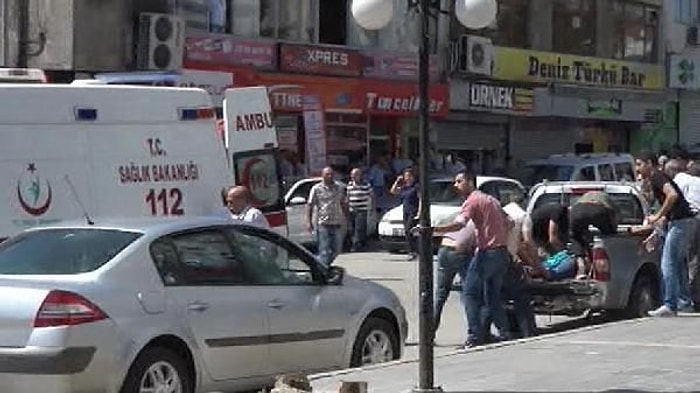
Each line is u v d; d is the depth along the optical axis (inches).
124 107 672.4
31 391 399.9
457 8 443.2
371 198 1267.2
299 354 480.7
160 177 688.4
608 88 1865.2
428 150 428.1
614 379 478.9
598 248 679.7
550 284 665.6
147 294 422.9
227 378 449.1
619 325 651.5
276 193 889.5
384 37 1508.4
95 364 401.7
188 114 709.3
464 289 617.0
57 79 1208.8
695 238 718.5
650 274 715.4
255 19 1368.1
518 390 455.2
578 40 1840.6
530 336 644.1
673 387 459.8
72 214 637.9
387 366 505.4
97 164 653.3
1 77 705.6
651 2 1975.9
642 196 754.2
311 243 1091.3
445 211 1101.7
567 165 1368.1
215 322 442.6
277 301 471.2
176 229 448.1
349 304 505.4
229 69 1300.4
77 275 416.8
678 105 2055.9
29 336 399.5
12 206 614.9
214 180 721.6
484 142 1684.3
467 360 533.0
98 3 1219.2
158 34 1234.6
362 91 1445.6
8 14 1227.2
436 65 1555.1
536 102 1721.2
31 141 626.2
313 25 1445.6
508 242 617.0
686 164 773.3
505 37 1697.8
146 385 418.0
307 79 1385.3
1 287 408.5
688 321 665.6
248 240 473.7
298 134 1384.1
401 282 971.3
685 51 2048.5
